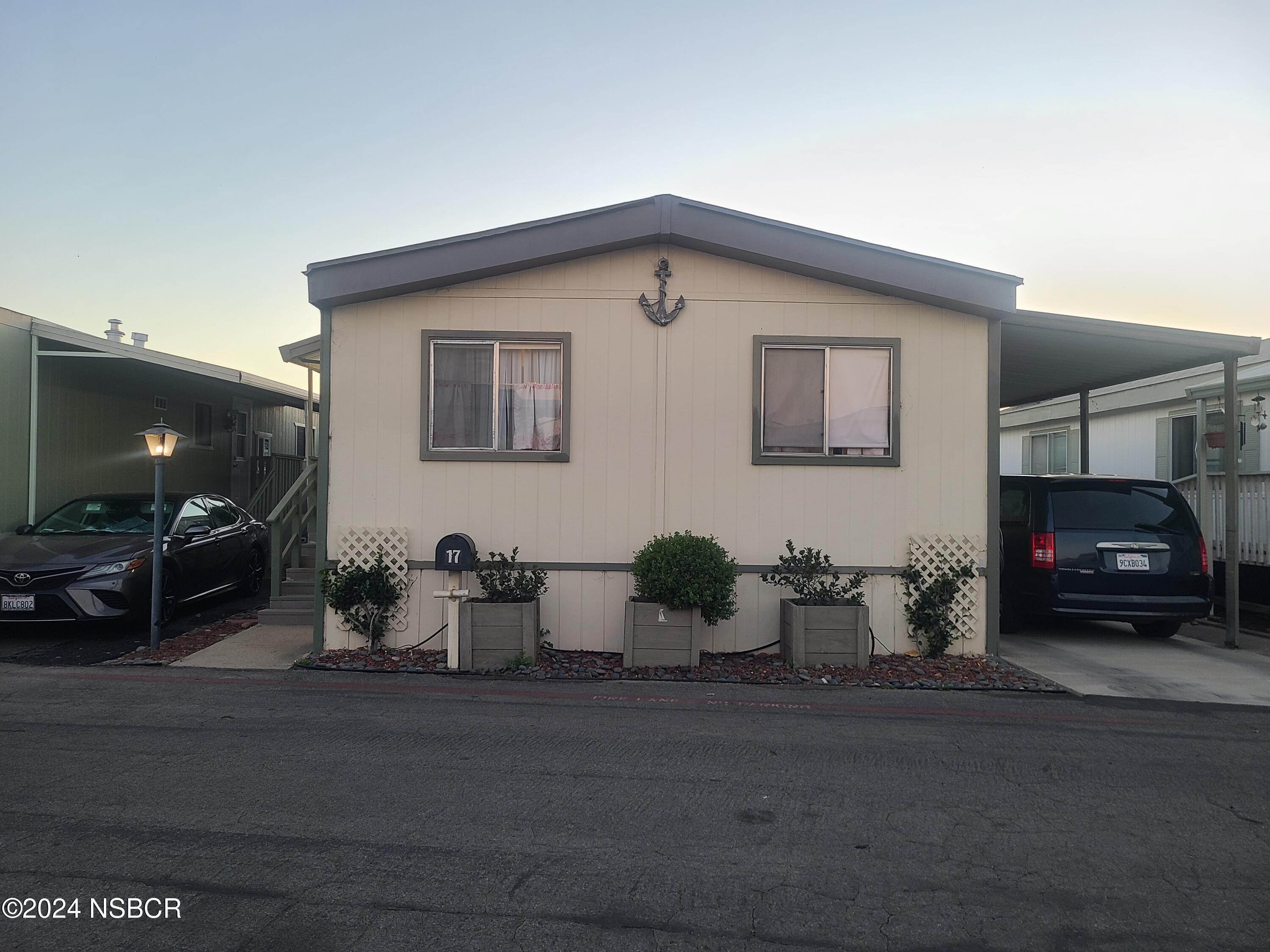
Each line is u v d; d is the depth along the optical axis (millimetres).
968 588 8344
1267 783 5133
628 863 3912
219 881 3662
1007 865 3967
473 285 8383
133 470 13320
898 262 8195
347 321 8344
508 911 3459
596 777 5031
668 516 8359
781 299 8414
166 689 6977
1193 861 4039
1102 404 16031
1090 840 4266
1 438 10789
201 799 4590
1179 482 13297
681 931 3332
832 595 8188
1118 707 6848
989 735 6047
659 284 8391
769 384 8453
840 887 3717
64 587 8664
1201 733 6172
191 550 10102
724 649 8320
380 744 5590
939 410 8414
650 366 8391
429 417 8359
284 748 5480
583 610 8336
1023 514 9531
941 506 8398
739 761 5355
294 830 4211
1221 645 9461
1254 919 3514
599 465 8367
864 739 5875
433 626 8289
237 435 16609
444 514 8328
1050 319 8523
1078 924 3449
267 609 10172
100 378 12547
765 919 3439
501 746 5594
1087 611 8938
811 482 8383
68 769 5039
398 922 3350
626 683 7367
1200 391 12586
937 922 3439
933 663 8062
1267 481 11297
